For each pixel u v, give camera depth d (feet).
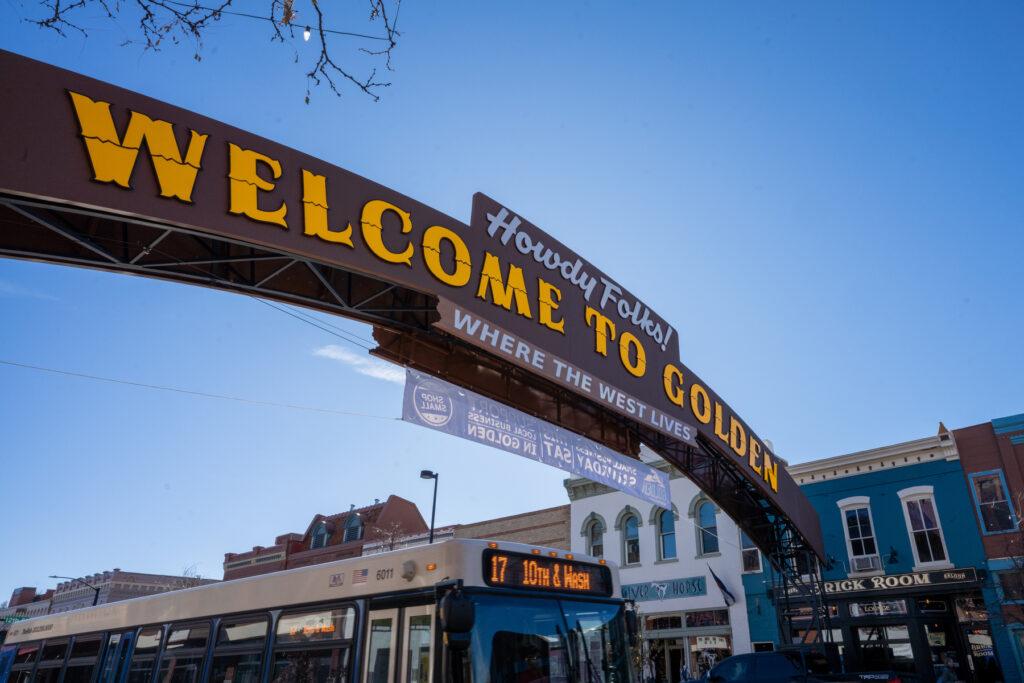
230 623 24.94
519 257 40.57
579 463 44.52
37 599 245.45
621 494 94.79
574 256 44.96
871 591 71.61
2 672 39.37
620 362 47.01
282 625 22.95
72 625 34.76
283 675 21.91
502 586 20.12
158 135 25.75
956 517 71.20
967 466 72.18
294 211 29.32
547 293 41.83
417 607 19.44
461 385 41.93
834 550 77.92
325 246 29.96
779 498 63.77
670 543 88.94
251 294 32.73
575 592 22.27
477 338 36.32
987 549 68.39
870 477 77.92
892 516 75.36
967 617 67.87
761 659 46.68
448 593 17.80
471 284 36.76
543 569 21.67
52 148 23.16
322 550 146.92
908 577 69.72
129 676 28.45
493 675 18.62
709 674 48.11
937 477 73.67
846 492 79.00
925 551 72.43
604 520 95.45
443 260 35.32
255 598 24.43
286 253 29.19
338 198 31.07
